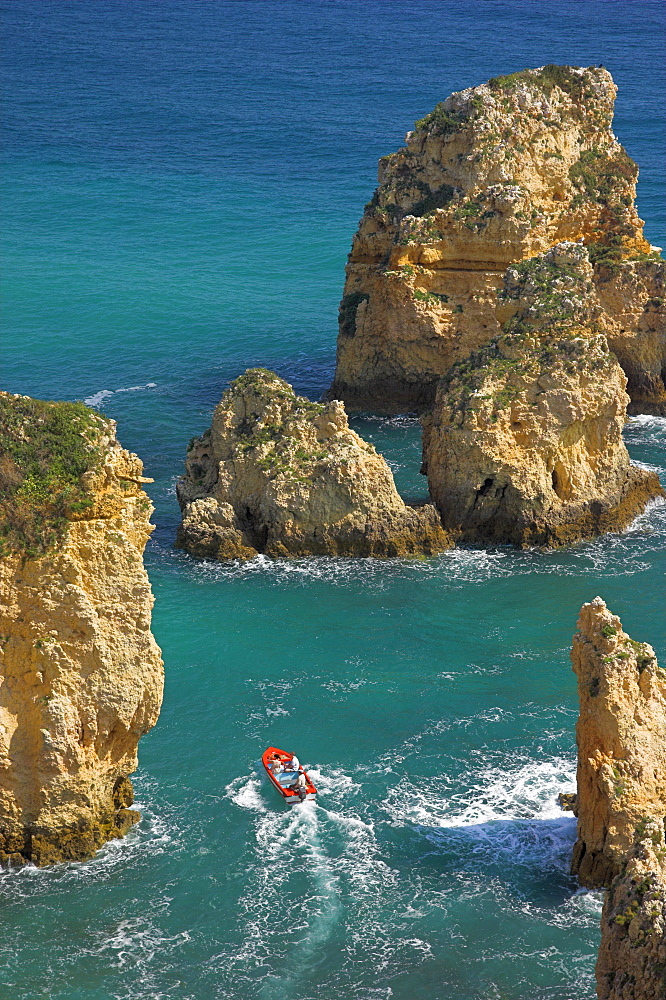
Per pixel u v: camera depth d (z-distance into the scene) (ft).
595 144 478.59
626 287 449.89
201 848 237.66
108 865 232.12
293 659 298.56
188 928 219.20
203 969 210.79
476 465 353.31
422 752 265.34
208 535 344.90
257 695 284.20
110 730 228.84
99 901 223.92
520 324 374.63
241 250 633.20
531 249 444.14
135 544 226.99
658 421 445.78
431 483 365.20
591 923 218.59
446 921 220.23
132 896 225.56
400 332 447.83
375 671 294.46
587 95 474.90
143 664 227.81
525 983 207.10
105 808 235.81
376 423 446.60
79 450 222.89
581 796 226.79
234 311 550.36
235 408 358.64
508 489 354.74
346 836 241.55
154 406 447.42
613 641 219.00
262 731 271.69
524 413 357.00
